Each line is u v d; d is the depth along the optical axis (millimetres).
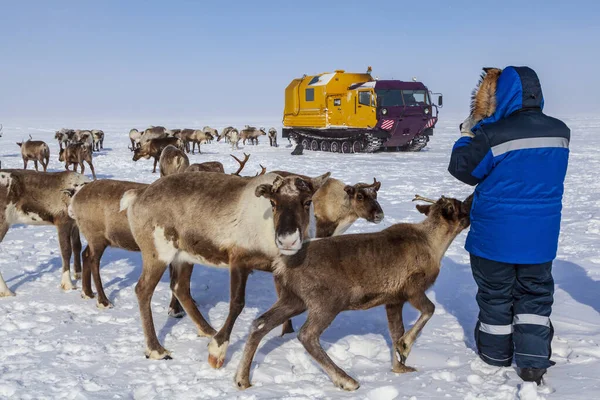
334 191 6871
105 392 4258
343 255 4391
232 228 4844
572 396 3898
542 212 4145
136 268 8156
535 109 4234
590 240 9617
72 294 6863
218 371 4633
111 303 6461
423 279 4586
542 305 4262
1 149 38156
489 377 4348
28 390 4266
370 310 6152
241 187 4965
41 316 6023
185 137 34375
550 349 4355
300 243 4215
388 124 30281
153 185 5238
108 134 65812
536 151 4086
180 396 4172
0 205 6922
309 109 34688
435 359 4773
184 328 5656
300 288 4340
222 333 4707
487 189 4266
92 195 6277
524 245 4160
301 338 4328
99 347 5152
